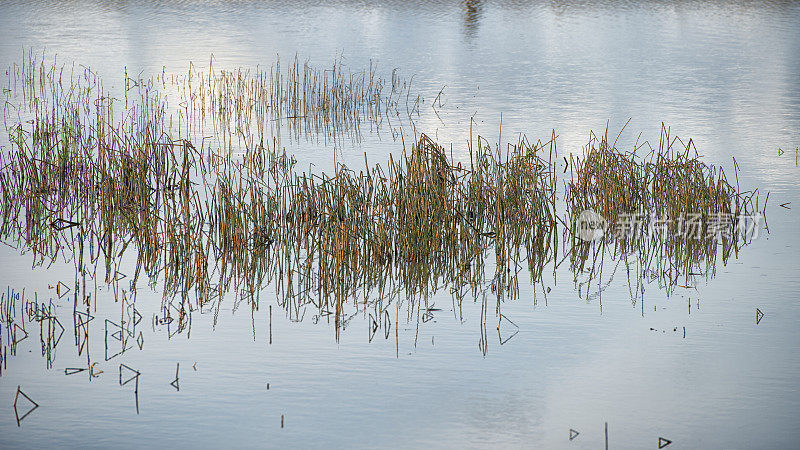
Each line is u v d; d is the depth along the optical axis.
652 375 10.45
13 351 11.02
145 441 9.02
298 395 10.02
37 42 39.88
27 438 9.05
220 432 9.21
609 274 14.02
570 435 9.12
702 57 36.75
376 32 44.41
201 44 39.88
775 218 16.50
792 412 9.52
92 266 14.27
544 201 16.02
